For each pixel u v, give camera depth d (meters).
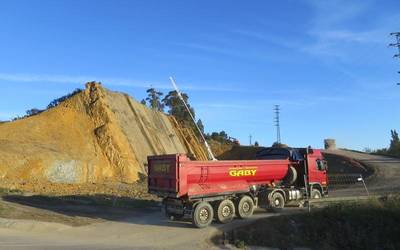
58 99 63.75
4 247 15.14
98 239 17.81
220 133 116.44
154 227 20.55
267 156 25.89
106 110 57.97
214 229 19.88
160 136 74.31
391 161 56.22
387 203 21.72
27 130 49.69
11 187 35.91
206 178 20.86
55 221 21.27
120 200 29.64
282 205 23.97
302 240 18.70
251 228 19.14
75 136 52.94
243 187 22.14
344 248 18.53
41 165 43.00
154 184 21.78
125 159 54.56
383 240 18.86
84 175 46.88
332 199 22.38
